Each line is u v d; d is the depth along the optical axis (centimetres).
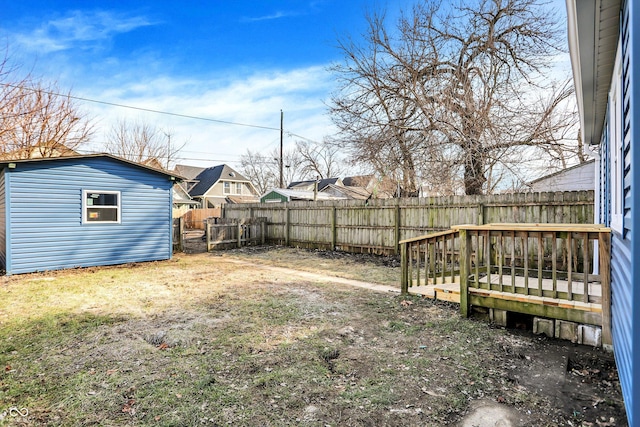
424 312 452
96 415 222
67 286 609
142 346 337
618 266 256
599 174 586
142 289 588
